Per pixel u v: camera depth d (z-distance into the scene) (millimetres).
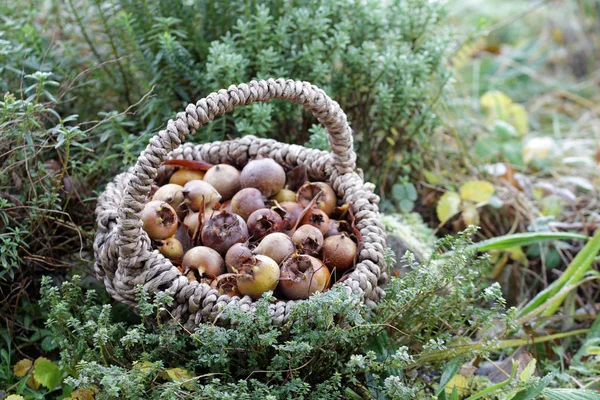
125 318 1131
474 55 2100
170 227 1042
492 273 1352
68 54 1315
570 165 1588
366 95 1344
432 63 1350
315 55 1276
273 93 1024
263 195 1104
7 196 1138
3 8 1338
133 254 991
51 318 1022
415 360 1052
